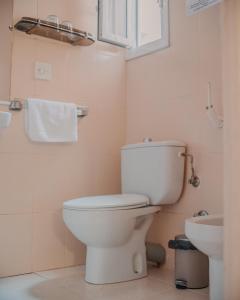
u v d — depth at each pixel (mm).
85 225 1666
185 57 2057
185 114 2035
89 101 2277
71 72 2209
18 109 1967
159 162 1945
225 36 1432
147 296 1597
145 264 1930
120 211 1706
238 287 1294
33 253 1989
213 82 1890
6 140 1933
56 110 2045
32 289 1688
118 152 2395
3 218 1904
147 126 2285
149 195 1990
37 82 2062
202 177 1913
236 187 1329
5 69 1991
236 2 1414
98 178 2281
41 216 2029
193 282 1703
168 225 2096
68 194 2141
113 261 1803
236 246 1309
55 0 2164
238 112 1355
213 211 1842
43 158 2055
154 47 2248
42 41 2100
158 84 2223
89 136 2260
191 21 2033
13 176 1947
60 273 1964
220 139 1827
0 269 1880
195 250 1709
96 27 2344
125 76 2473
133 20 2510
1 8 2051
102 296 1593
